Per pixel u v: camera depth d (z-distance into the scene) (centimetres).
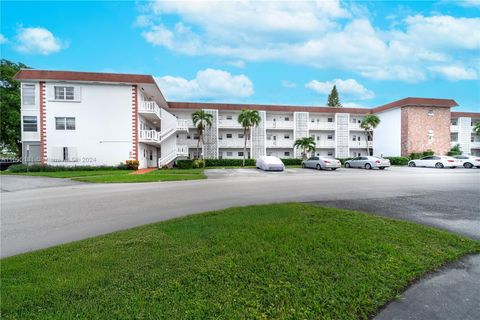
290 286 354
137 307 306
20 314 294
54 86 2534
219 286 353
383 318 306
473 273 411
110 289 343
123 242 507
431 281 386
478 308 324
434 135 3909
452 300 341
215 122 3869
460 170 2527
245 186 1373
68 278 370
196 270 393
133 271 390
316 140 4378
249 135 4078
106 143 2628
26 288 342
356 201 929
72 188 1348
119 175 1933
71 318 287
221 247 473
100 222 699
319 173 2236
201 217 687
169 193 1157
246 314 299
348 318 301
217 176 1973
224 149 4128
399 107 3981
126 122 2669
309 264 414
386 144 4256
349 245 482
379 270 404
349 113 4400
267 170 2536
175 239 520
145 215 769
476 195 1048
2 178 1800
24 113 2497
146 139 2767
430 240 527
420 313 314
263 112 4072
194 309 305
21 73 2489
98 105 2619
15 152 3969
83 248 481
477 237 566
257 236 525
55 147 2531
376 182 1516
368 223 618
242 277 375
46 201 991
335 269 400
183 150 3222
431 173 2178
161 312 298
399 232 562
